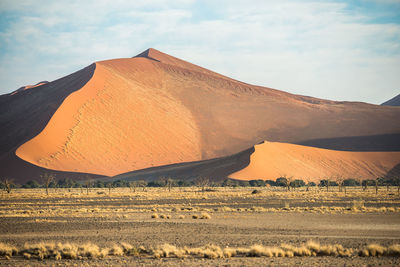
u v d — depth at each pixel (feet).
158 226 224.53
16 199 506.07
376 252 136.26
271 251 137.28
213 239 176.24
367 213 280.51
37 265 126.93
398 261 124.36
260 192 566.36
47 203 431.02
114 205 394.52
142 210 328.70
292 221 240.53
